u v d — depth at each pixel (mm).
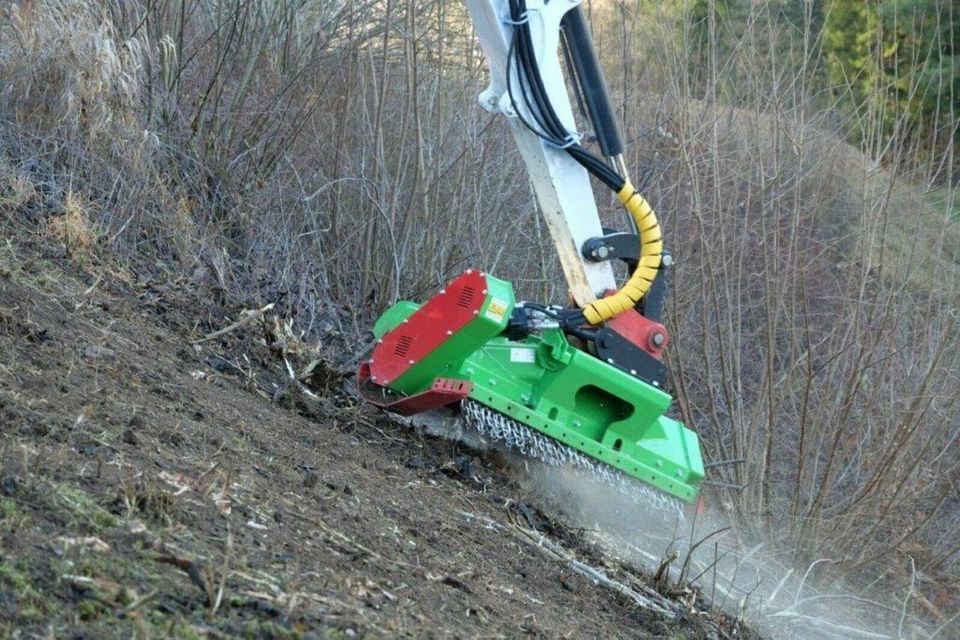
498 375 6691
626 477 6875
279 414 6586
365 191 9758
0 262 6676
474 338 6449
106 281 7445
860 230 9578
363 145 10102
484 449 7059
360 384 6965
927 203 10258
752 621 7023
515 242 10836
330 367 7566
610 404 6910
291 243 9539
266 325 7723
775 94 9523
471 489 6617
